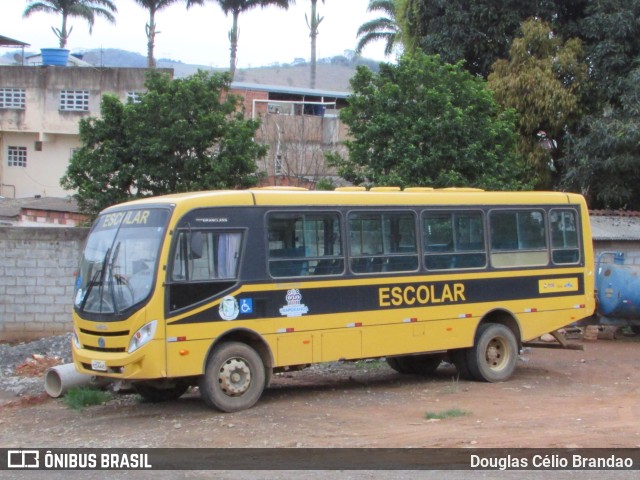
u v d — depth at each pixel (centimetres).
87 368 1134
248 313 1155
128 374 1077
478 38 2691
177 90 1998
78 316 1148
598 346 1911
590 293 1540
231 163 1983
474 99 2058
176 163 1977
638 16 2567
